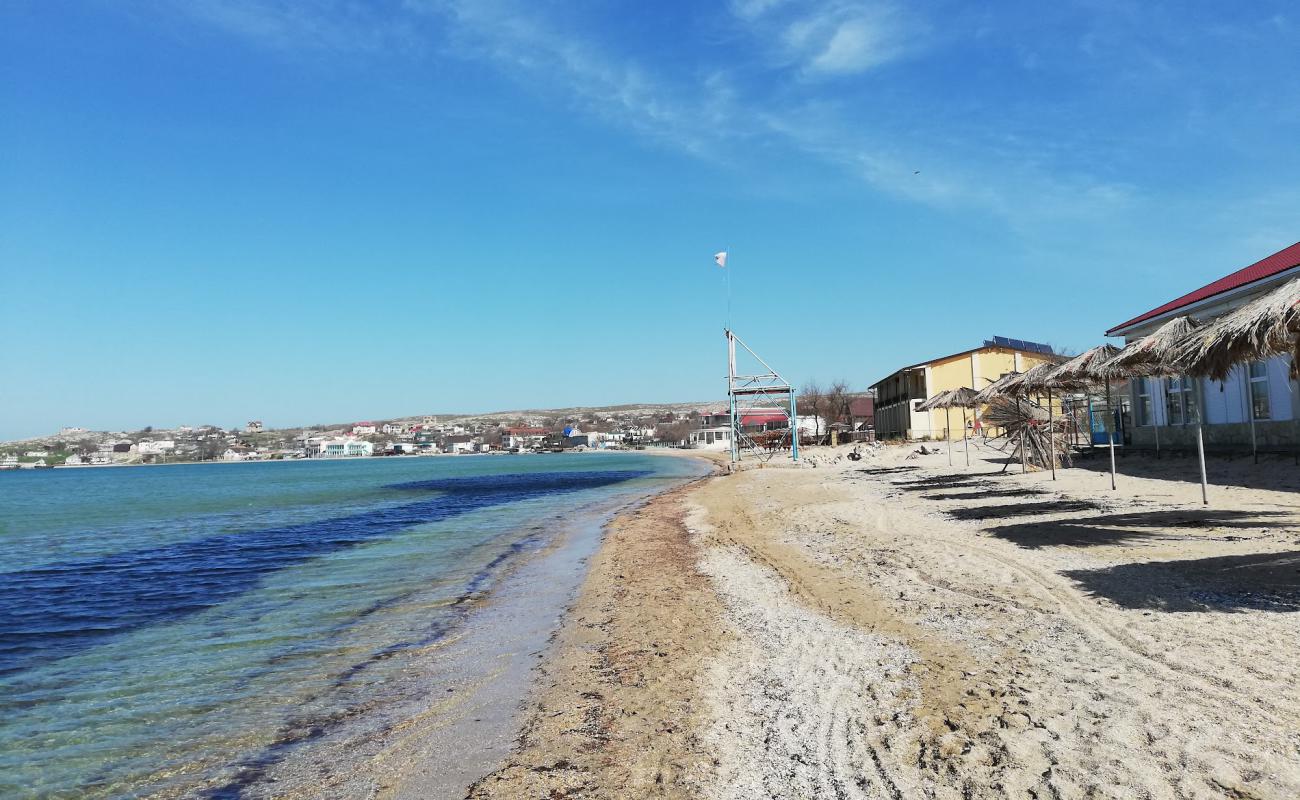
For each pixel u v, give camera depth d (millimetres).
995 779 3971
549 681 6828
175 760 5594
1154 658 5422
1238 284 16531
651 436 184375
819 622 7773
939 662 6012
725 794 4246
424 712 6273
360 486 54469
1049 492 16609
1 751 5879
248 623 10219
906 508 16484
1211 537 9531
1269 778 3605
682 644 7609
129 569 16266
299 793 4887
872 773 4250
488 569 13906
